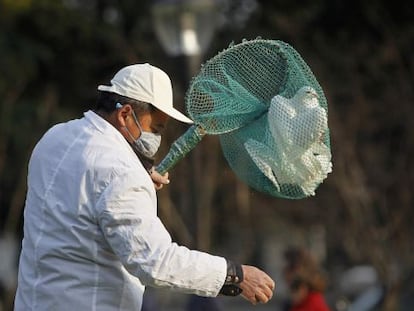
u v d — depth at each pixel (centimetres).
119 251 852
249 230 3291
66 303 873
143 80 906
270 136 977
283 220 3167
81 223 868
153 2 2052
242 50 1002
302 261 1711
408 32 3378
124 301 884
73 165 880
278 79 998
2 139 3472
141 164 889
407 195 3009
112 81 916
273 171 977
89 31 3678
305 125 952
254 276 882
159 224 858
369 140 3198
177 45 2036
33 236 891
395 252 2878
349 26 3659
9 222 3516
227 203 3250
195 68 2034
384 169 3138
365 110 3172
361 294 2758
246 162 1005
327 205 3019
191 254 859
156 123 914
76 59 3712
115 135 894
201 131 993
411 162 3078
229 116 991
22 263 905
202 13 2034
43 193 889
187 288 859
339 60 3444
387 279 2638
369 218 2861
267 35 3622
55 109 3572
